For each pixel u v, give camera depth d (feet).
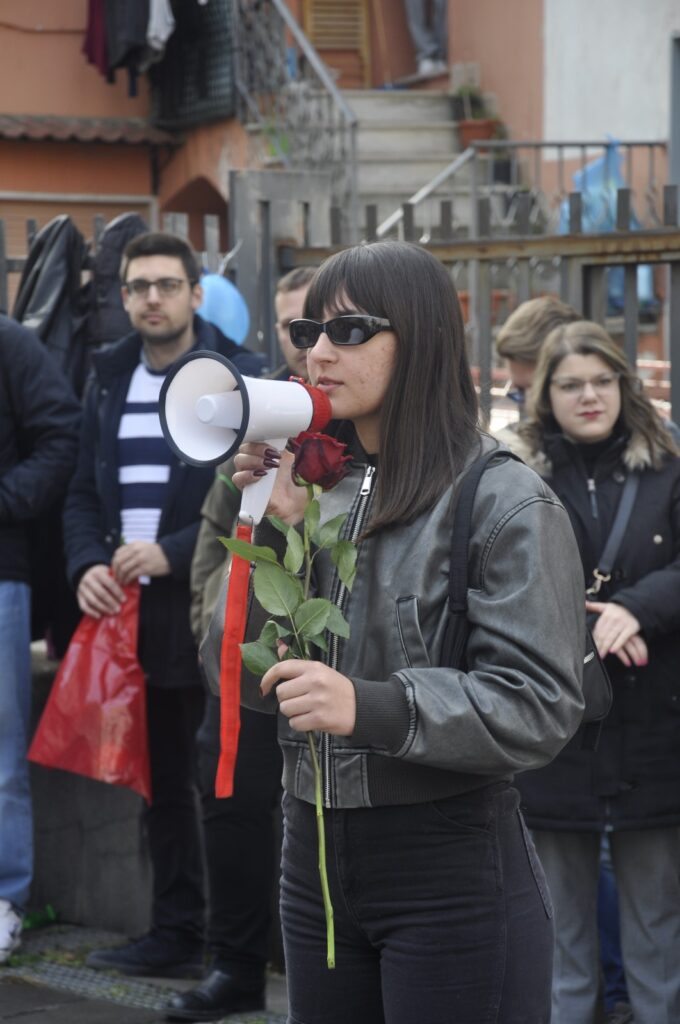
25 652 20.45
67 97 64.59
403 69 69.36
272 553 9.32
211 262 23.68
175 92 63.98
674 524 15.71
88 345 22.97
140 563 19.19
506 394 20.48
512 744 9.25
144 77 65.72
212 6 61.21
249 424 9.20
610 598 15.58
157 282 19.42
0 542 20.18
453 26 64.03
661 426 16.02
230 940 17.84
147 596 19.70
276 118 57.57
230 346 20.42
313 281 10.16
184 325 19.67
